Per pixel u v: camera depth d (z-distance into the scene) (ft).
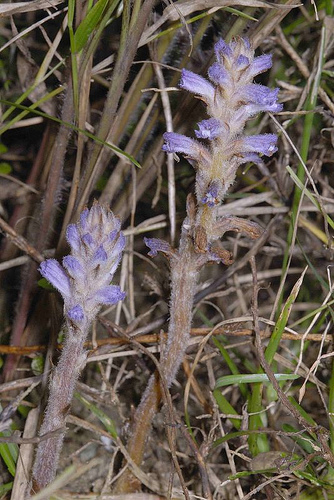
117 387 2.92
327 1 2.97
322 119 3.11
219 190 2.37
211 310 3.26
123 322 3.22
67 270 2.28
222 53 2.33
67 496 2.53
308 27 3.14
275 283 3.36
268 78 3.16
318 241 3.20
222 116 2.34
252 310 2.68
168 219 3.08
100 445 2.86
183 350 2.54
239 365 3.03
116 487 2.66
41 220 2.82
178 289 2.48
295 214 2.89
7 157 3.31
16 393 2.89
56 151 2.73
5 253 3.07
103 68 2.89
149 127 2.90
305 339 2.80
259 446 2.67
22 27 3.04
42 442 2.40
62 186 2.87
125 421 2.72
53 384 2.35
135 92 2.81
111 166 3.14
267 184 3.17
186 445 2.88
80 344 2.32
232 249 3.32
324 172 3.19
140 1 2.54
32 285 2.88
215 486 2.69
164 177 3.20
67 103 2.69
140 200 3.30
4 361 2.90
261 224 3.27
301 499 2.59
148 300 3.28
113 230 2.28
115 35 2.95
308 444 2.64
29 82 2.94
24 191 3.10
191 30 2.82
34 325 2.91
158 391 2.61
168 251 2.46
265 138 2.35
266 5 2.65
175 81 2.86
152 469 2.84
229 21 2.80
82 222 2.29
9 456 2.56
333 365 2.67
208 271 3.41
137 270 3.33
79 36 2.56
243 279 3.12
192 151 2.36
